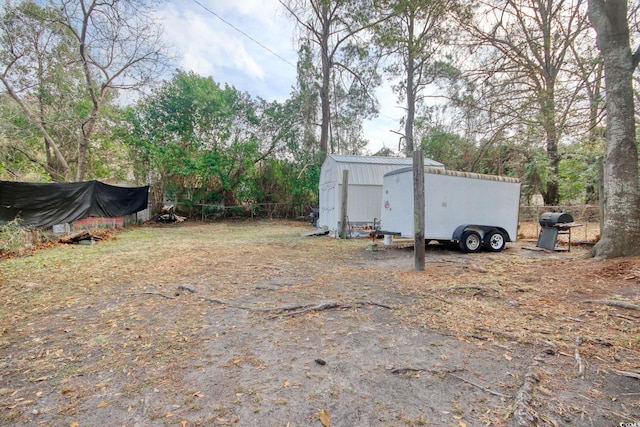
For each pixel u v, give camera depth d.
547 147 13.60
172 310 3.89
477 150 15.37
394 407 1.97
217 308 3.95
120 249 8.86
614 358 2.50
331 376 2.35
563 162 15.30
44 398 2.12
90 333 3.21
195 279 5.44
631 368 2.34
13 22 12.94
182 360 2.63
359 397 2.08
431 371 2.38
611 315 3.35
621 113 5.52
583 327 3.10
